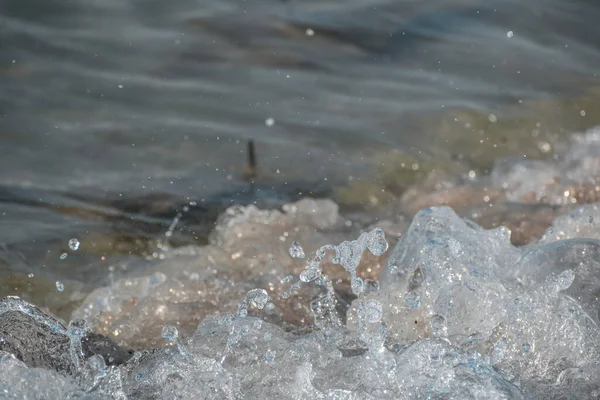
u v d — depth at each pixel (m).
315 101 20.11
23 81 19.91
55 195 16.09
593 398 9.79
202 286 13.21
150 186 16.61
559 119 19.92
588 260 11.45
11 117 18.58
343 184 17.14
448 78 21.39
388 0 24.52
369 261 13.88
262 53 21.78
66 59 20.91
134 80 20.38
